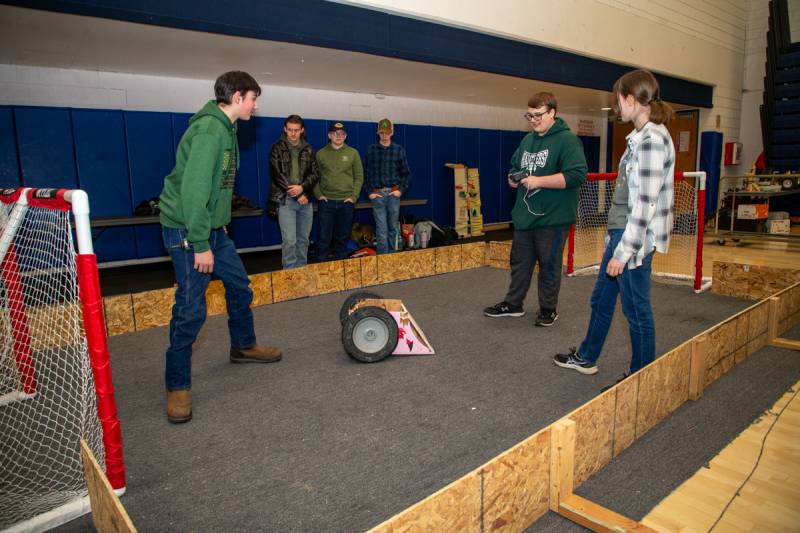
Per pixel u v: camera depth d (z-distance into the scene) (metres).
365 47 5.04
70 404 2.50
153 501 1.76
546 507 1.68
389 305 3.28
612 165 12.02
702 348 2.41
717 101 9.91
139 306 3.70
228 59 5.59
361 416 2.33
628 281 2.27
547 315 3.61
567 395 2.51
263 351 3.00
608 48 7.35
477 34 5.93
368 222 8.09
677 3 8.52
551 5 6.50
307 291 4.51
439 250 5.43
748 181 9.12
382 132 5.75
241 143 6.93
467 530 1.41
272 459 2.00
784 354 3.01
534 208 3.49
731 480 1.80
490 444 2.07
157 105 6.51
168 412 2.31
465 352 3.13
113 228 6.26
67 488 1.86
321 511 1.68
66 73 5.91
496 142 9.98
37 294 2.33
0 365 2.55
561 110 10.70
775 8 9.68
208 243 2.19
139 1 3.81
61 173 5.86
